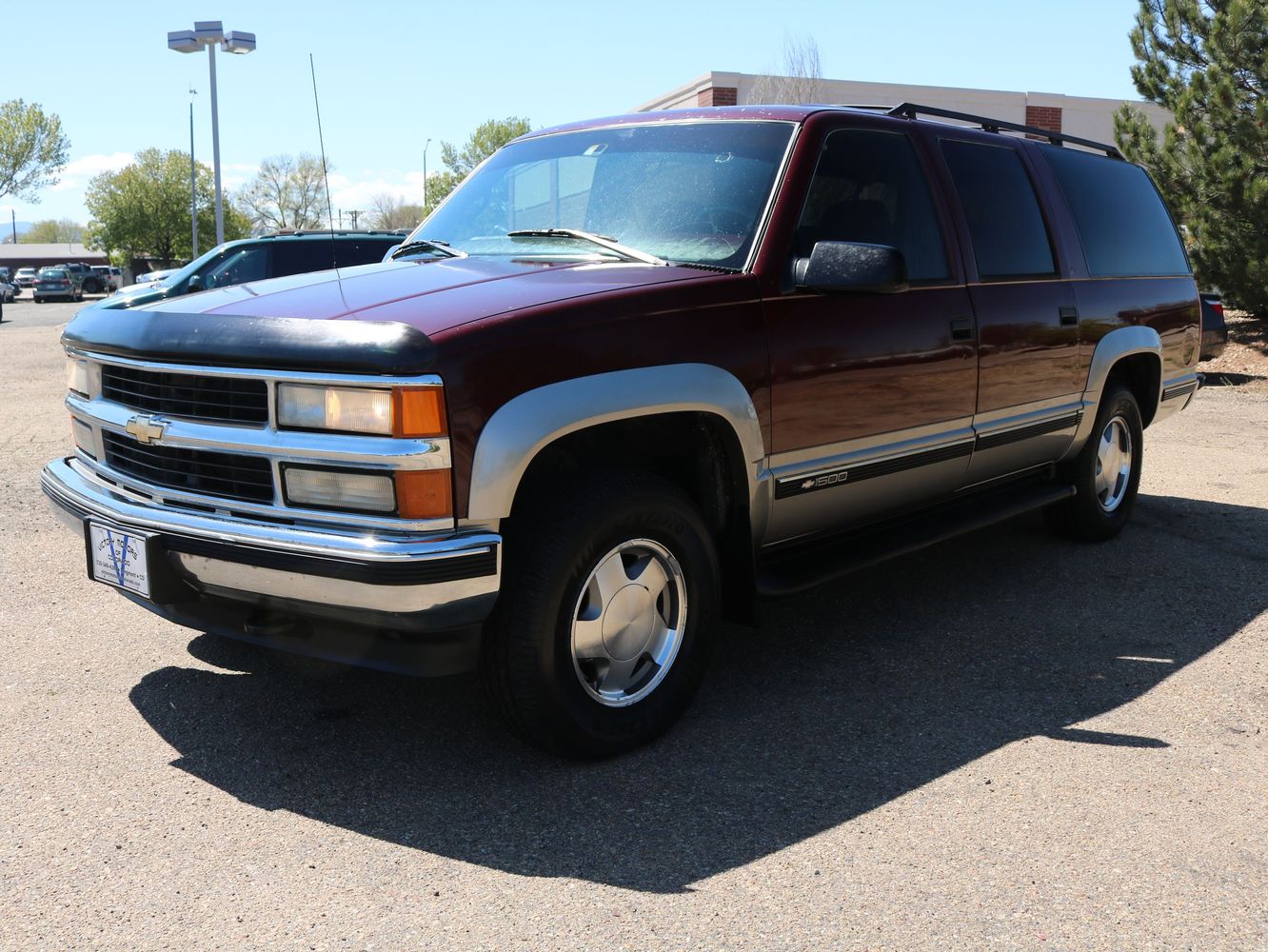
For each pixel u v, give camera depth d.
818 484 3.62
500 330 2.79
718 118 3.95
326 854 2.66
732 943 2.31
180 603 3.05
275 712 3.48
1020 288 4.50
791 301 3.46
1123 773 3.10
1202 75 13.38
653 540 3.17
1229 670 3.90
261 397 2.85
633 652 3.21
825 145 3.76
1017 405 4.52
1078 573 5.07
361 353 2.66
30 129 65.06
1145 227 5.78
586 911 2.42
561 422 2.82
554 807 2.88
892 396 3.83
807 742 3.29
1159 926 2.38
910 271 4.00
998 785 3.02
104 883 2.52
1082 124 27.38
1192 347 6.04
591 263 3.48
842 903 2.46
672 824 2.80
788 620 4.43
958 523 4.38
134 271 71.06
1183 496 6.68
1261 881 2.56
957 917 2.41
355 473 2.71
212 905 2.44
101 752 3.19
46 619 4.33
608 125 4.21
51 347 19.02
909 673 3.85
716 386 3.20
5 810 2.86
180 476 3.04
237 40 20.39
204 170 72.00
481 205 4.21
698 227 3.59
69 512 3.33
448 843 2.71
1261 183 12.80
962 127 4.61
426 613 2.70
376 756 3.18
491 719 3.44
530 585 2.88
